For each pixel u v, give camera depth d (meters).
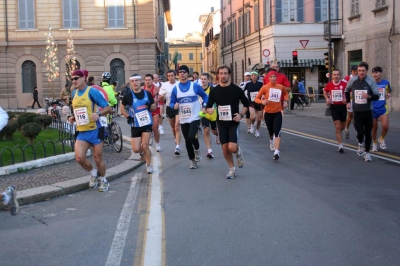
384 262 4.88
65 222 6.66
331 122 21.86
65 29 38.72
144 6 38.88
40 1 38.66
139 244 5.64
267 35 41.47
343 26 29.02
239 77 53.91
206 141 11.58
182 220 6.50
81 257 5.27
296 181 8.76
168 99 12.55
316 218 6.43
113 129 13.12
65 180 8.93
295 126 19.77
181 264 4.95
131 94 9.94
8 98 39.12
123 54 39.03
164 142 15.09
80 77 8.02
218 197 7.70
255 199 7.49
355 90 10.77
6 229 6.42
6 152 10.98
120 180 9.46
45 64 39.00
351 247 5.32
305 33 39.72
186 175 9.63
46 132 14.88
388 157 11.19
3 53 38.78
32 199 7.80
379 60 25.27
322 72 40.91
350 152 12.10
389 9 24.12
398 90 23.91
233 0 55.97
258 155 11.88
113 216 6.88
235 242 5.55
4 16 38.59
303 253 5.15
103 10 38.81
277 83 12.23
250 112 16.42
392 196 7.59
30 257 5.34
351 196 7.61
